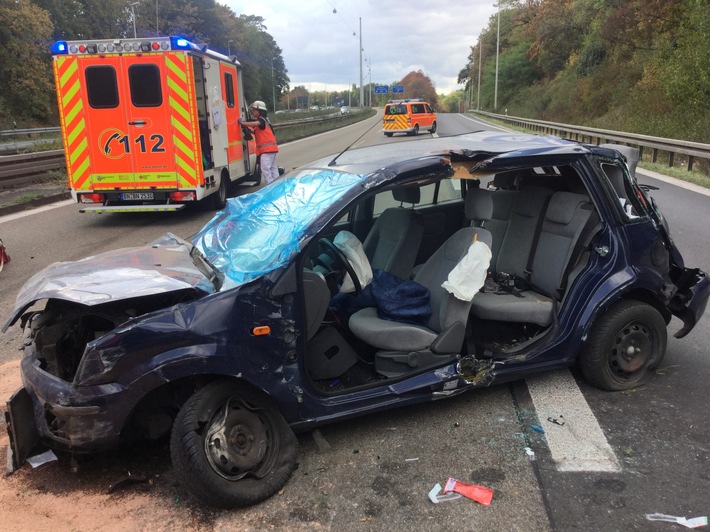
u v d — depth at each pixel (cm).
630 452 299
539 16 4684
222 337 261
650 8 2619
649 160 1678
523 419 335
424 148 354
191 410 254
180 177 920
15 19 3550
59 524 259
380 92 10212
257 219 327
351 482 283
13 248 818
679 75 1914
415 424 334
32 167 1384
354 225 465
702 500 260
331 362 336
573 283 350
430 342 325
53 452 313
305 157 1983
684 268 385
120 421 254
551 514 255
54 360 276
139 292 261
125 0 5112
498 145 362
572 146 354
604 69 3112
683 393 359
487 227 454
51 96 3969
